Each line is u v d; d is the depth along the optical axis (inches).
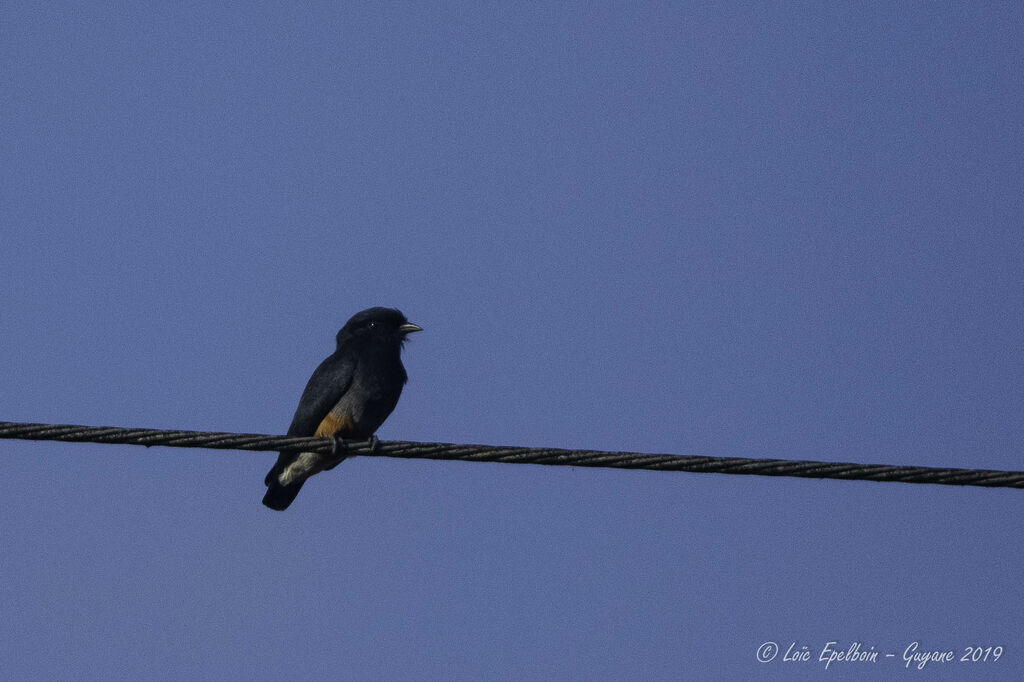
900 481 482.6
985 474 478.3
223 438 496.7
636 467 487.5
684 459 485.1
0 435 474.0
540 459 492.4
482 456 496.7
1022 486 476.7
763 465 484.1
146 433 487.8
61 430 478.6
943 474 478.9
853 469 482.3
